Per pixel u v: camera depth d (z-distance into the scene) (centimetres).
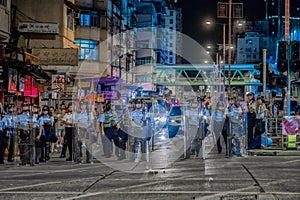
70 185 963
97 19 4641
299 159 1464
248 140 1695
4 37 2466
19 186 959
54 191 889
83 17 4556
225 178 1038
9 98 2394
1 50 2094
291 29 6644
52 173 1186
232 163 1355
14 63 2138
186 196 821
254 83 8156
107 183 986
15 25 3425
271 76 1966
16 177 1112
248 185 933
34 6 3494
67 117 1605
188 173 1137
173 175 1105
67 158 1648
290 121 1689
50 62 2755
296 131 1684
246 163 1351
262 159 1474
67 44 3625
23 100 2552
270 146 1759
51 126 1569
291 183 955
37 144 1465
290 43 1848
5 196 839
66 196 834
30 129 1440
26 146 1427
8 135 1528
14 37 3116
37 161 1480
